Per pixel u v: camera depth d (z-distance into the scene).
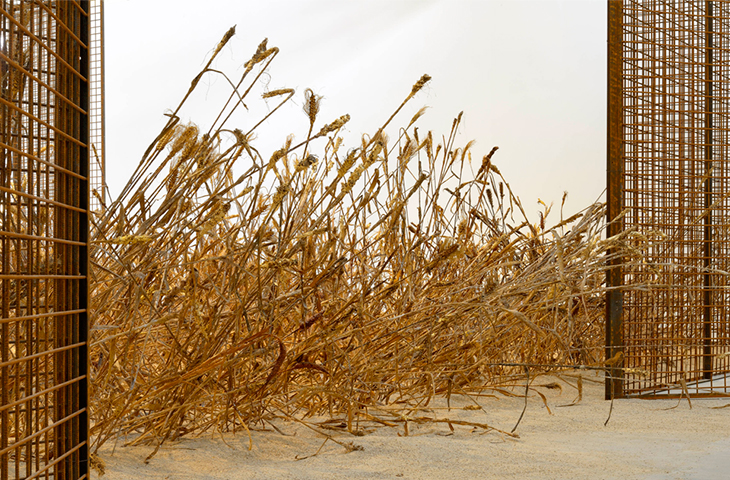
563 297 3.43
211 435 3.10
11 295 2.68
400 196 3.52
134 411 3.02
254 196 2.99
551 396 3.79
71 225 2.52
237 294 2.99
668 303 3.86
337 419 3.27
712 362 4.09
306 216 3.20
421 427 3.27
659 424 3.34
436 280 3.67
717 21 4.29
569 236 3.57
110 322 3.07
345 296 3.52
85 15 2.54
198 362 2.99
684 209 3.93
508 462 2.90
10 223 2.48
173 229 3.04
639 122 3.97
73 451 2.50
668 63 3.93
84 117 2.54
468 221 3.90
